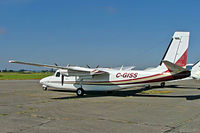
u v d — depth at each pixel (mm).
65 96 16406
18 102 12945
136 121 7969
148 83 15992
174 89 23688
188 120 8133
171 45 16625
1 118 8391
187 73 15023
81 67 17234
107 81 16969
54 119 8234
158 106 11484
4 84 30953
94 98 15203
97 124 7496
